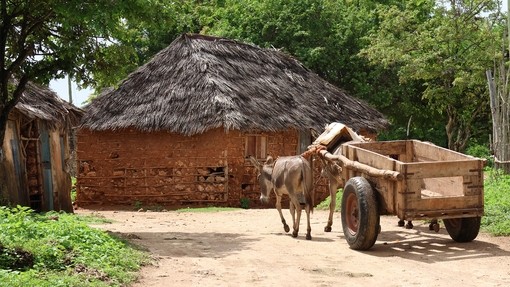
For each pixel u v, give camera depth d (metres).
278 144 25.16
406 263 10.96
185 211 21.94
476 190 11.87
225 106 23.36
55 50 15.43
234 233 14.82
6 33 14.94
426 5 35.12
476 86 32.28
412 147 14.14
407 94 37.16
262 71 26.64
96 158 25.95
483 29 29.38
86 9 13.56
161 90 24.92
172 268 10.47
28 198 19.66
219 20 38.94
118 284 9.06
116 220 18.33
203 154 24.38
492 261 10.95
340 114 26.78
